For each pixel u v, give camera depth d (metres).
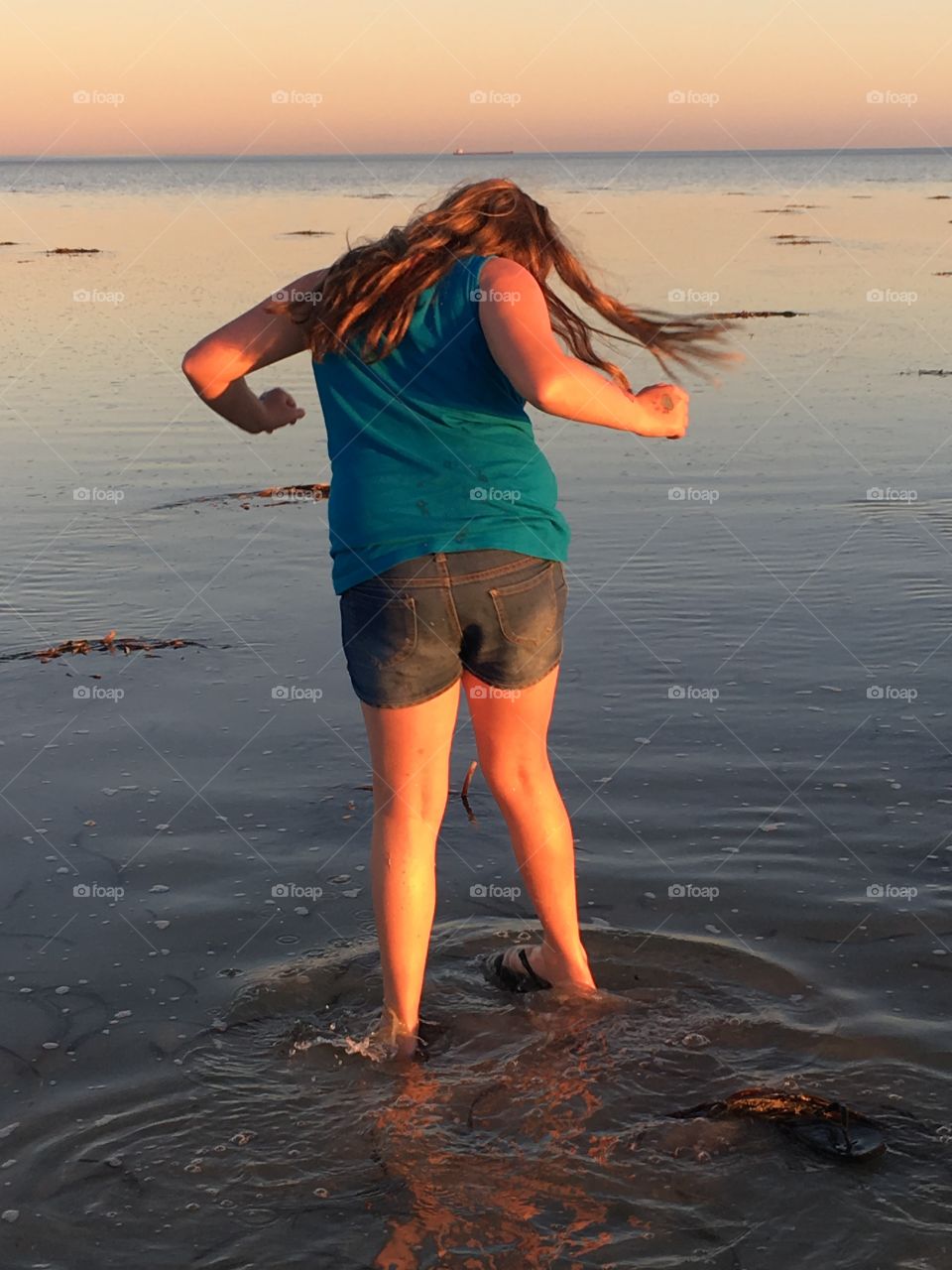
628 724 4.48
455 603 2.67
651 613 5.64
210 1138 2.45
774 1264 2.09
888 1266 2.08
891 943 3.13
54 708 4.68
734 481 7.97
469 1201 2.27
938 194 50.16
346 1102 2.56
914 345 13.10
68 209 46.22
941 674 4.86
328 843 3.70
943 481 7.83
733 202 42.88
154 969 3.07
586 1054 2.71
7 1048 2.75
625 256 22.06
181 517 7.42
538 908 2.94
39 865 3.56
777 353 12.71
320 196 56.25
